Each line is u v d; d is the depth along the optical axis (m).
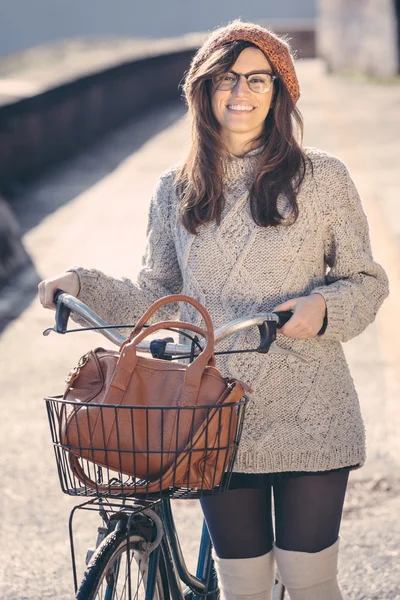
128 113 27.50
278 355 3.56
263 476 3.62
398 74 36.53
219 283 3.62
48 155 19.30
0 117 16.23
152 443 2.98
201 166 3.62
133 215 14.48
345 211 3.64
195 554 5.28
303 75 42.59
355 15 40.81
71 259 11.93
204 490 3.12
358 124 23.38
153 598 3.38
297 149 3.61
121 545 3.21
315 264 3.65
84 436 2.99
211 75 3.61
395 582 4.98
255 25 3.67
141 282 3.90
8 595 4.96
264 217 3.54
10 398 7.73
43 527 5.71
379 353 8.53
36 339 9.17
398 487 6.04
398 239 12.05
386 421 7.04
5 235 11.42
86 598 2.99
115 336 3.30
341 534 5.50
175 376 3.08
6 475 6.38
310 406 3.58
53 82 20.00
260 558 3.64
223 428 3.02
